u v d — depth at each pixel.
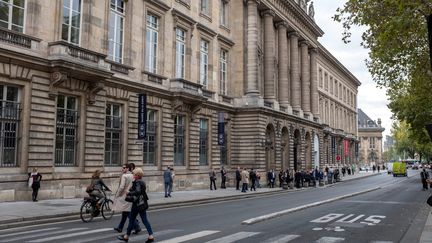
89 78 25.58
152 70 33.34
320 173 53.03
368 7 21.83
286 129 54.03
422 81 26.83
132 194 12.07
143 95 30.00
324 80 82.12
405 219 18.05
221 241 12.05
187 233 13.55
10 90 22.27
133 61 30.80
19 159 22.39
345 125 99.19
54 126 24.03
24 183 22.19
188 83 35.62
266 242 12.01
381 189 42.38
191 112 37.12
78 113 25.88
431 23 8.14
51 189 23.59
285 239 12.55
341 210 21.38
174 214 19.55
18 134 22.52
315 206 23.55
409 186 48.19
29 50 22.72
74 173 25.05
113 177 28.06
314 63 69.38
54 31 24.47
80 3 26.59
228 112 44.50
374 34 22.98
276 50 55.81
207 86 41.12
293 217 18.16
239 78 46.12
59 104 24.78
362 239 12.91
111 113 28.95
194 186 37.31
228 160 44.66
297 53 60.62
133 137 30.28
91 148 26.28
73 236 12.91
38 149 22.98
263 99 47.81
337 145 88.56
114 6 29.72
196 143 37.84
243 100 45.66
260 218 16.81
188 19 37.12
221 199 29.33
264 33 51.34
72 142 25.58
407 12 18.09
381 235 13.76
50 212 17.80
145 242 11.93
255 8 46.88
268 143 47.75
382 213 20.22
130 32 30.59
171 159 34.22
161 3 33.62
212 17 42.09
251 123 45.19
